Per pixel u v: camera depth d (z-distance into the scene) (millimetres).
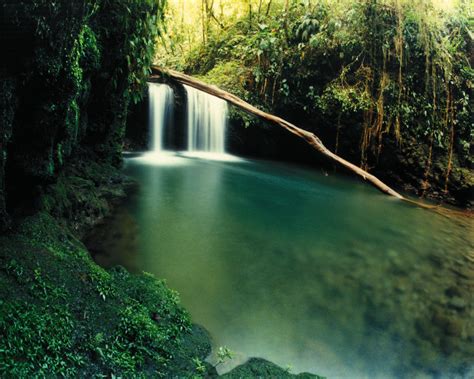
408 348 3834
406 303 4684
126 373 2674
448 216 8695
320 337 3844
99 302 3242
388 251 6234
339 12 11000
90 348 2721
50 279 3143
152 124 12070
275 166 12047
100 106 6844
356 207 8578
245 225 6570
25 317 2564
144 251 5133
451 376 3502
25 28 2744
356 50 11141
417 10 10289
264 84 12297
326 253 5859
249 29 13766
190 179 9188
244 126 12492
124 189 7555
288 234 6438
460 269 5840
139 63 6445
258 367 3227
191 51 15258
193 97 12391
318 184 10398
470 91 10797
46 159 3934
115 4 5098
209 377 3041
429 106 10719
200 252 5336
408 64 10852
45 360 2383
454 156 10664
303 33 11352
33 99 3377
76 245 4223
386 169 11383
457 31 10922
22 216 3926
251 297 4395
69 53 3430
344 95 11148
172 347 3195
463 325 4336
